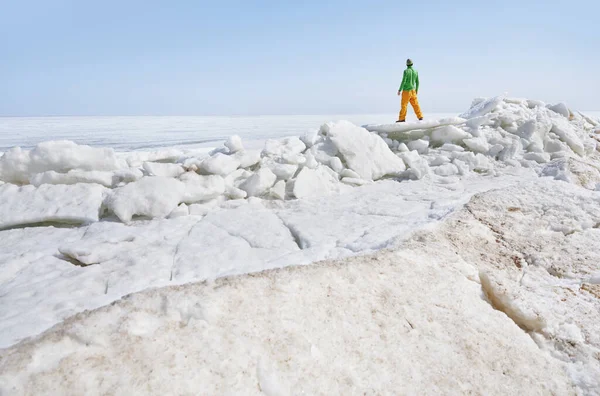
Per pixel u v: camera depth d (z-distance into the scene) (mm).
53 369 1573
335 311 2232
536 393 2031
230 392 1665
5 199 4367
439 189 5559
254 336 1929
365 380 1896
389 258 2838
